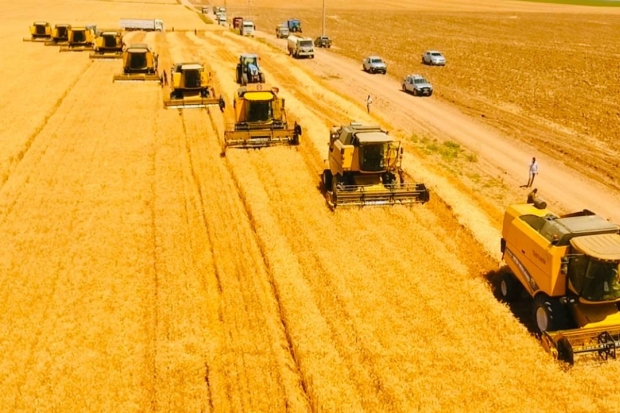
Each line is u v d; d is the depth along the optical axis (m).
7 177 23.83
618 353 13.03
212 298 15.38
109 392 11.84
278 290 15.52
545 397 11.80
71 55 55.03
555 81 49.56
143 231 19.11
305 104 38.75
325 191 22.95
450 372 12.48
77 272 16.45
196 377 12.28
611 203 24.70
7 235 18.75
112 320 14.24
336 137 22.78
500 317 14.58
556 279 13.22
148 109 34.66
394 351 13.09
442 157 30.05
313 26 100.38
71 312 14.55
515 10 139.88
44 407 11.39
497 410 11.38
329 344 13.33
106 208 20.91
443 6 146.38
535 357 13.00
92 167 25.00
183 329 13.84
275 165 25.55
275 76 48.50
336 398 11.59
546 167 29.11
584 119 37.75
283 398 11.80
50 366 12.59
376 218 20.56
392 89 47.94
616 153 31.09
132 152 26.95
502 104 42.38
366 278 16.30
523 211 15.23
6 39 66.31
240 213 20.73
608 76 50.53
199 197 22.11
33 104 35.22
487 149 31.94
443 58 59.47
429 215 21.03
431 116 39.09
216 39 72.94
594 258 12.40
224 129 30.59
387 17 115.44
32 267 16.73
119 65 49.78
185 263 17.05
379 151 21.06
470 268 17.38
